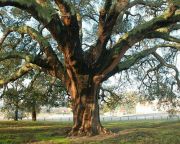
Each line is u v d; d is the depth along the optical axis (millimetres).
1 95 30984
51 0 23656
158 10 26062
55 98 32812
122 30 27000
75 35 20734
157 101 31859
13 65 27797
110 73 22875
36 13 19453
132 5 24953
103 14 21734
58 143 19375
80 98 22406
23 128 33719
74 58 21328
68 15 20062
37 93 31734
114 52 21766
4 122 46344
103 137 21000
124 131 23688
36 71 28406
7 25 25266
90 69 22109
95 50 22234
